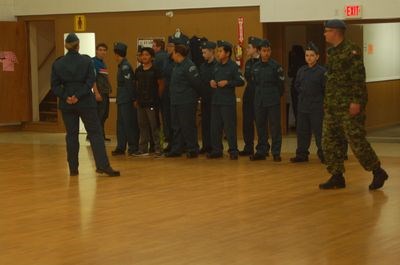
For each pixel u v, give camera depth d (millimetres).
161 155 12641
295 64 15820
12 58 17484
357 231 7090
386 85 16875
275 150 11875
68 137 10766
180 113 12305
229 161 11938
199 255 6371
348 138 8953
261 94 11805
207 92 12617
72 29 16859
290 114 16391
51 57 18344
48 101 18422
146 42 15992
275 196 8906
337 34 8812
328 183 9312
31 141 15648
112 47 16391
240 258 6250
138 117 12609
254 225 7430
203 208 8297
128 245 6746
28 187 9867
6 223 7738
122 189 9586
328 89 8992
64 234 7211
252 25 14875
